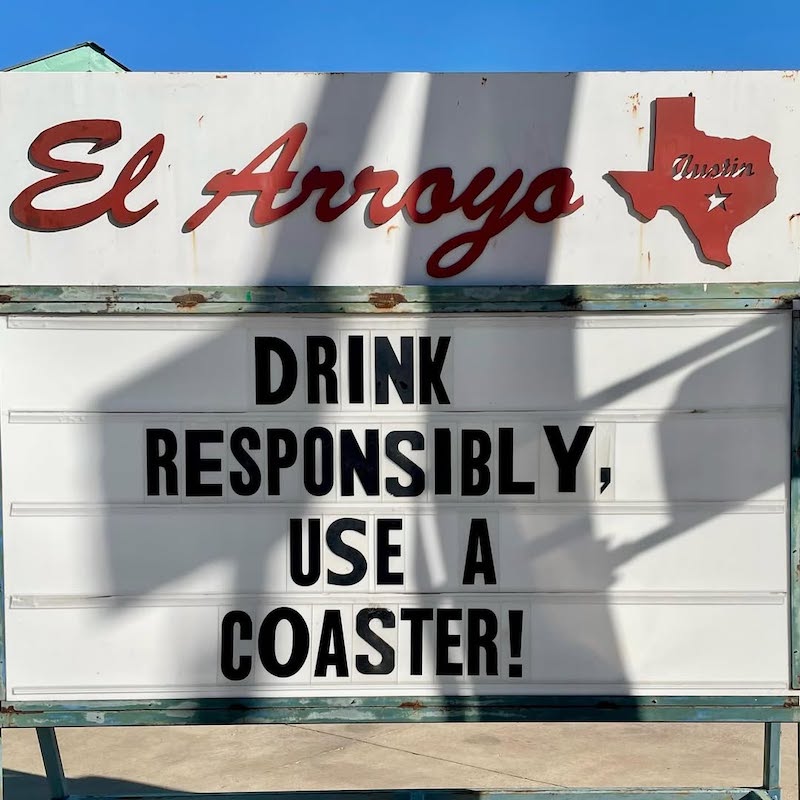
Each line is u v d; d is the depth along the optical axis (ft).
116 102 11.28
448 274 11.40
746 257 11.39
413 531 11.48
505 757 19.22
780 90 11.32
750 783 17.46
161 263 11.36
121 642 11.39
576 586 11.46
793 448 11.32
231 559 11.45
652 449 11.44
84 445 11.40
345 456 11.47
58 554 11.37
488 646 11.44
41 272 11.32
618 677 11.44
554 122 11.35
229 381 11.43
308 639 11.44
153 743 20.33
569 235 11.39
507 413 11.45
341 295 11.29
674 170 11.35
